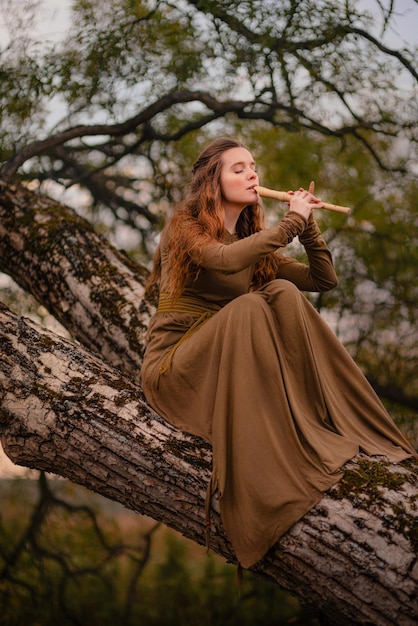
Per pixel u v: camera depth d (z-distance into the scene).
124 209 6.62
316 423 2.64
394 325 6.48
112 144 6.35
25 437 2.78
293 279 3.22
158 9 5.44
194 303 2.92
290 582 2.44
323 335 2.83
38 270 3.98
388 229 6.29
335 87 5.59
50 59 5.38
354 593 2.29
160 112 5.73
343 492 2.38
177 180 6.21
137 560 6.82
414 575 2.23
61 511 6.81
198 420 2.65
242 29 5.29
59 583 6.59
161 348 2.87
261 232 2.69
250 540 2.39
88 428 2.69
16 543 6.68
